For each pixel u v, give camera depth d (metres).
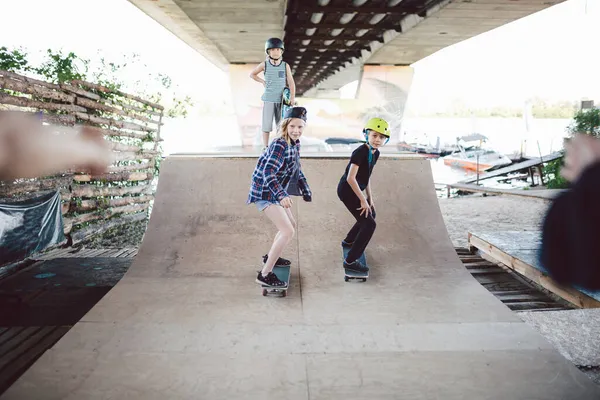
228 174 5.38
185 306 3.56
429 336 3.09
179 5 8.87
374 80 15.99
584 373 2.67
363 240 3.90
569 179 1.07
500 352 2.88
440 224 4.96
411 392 2.46
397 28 11.04
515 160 22.72
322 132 16.78
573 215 1.03
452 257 4.55
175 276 4.15
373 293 3.84
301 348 2.92
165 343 2.97
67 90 6.45
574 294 3.84
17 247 4.87
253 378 2.58
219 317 3.37
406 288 3.94
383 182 5.37
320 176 5.47
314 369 2.68
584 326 3.27
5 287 4.51
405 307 3.57
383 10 9.42
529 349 2.92
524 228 7.92
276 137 3.54
